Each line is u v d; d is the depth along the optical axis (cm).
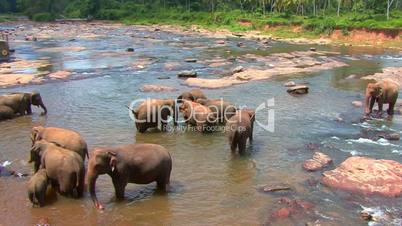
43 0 10531
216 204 1088
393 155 1420
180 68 3175
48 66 3222
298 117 1883
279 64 3356
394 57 4012
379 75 2875
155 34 6638
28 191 1063
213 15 8525
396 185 1161
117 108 1992
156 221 1005
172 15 9312
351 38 5681
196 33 6944
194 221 1006
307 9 8481
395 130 1716
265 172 1287
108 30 7431
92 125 1730
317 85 2592
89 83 2581
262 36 6369
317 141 1567
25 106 1902
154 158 1106
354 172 1228
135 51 4241
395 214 1030
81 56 3806
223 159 1389
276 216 1021
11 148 1469
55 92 2334
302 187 1180
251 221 1003
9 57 3709
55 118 1839
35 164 1173
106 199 1100
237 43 5212
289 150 1472
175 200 1106
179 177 1249
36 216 1014
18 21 9775
